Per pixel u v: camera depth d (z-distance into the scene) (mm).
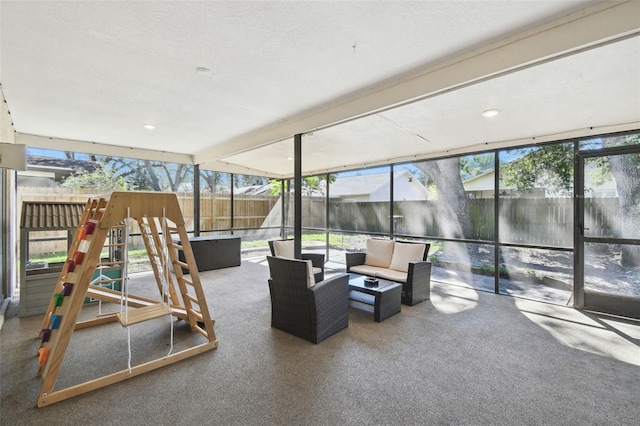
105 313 3711
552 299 4348
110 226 2354
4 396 2115
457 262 5398
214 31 2109
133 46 2307
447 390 2219
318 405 2037
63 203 4137
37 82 2949
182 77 2863
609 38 1895
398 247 4805
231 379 2342
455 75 2527
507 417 1933
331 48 2354
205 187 7832
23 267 3678
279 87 3117
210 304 4195
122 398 2102
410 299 4148
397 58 2529
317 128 3906
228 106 3686
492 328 3385
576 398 2131
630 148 3674
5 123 3576
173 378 2354
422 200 5895
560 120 3633
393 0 1793
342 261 7375
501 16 1987
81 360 2627
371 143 4949
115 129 4668
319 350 2834
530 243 4555
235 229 8391
